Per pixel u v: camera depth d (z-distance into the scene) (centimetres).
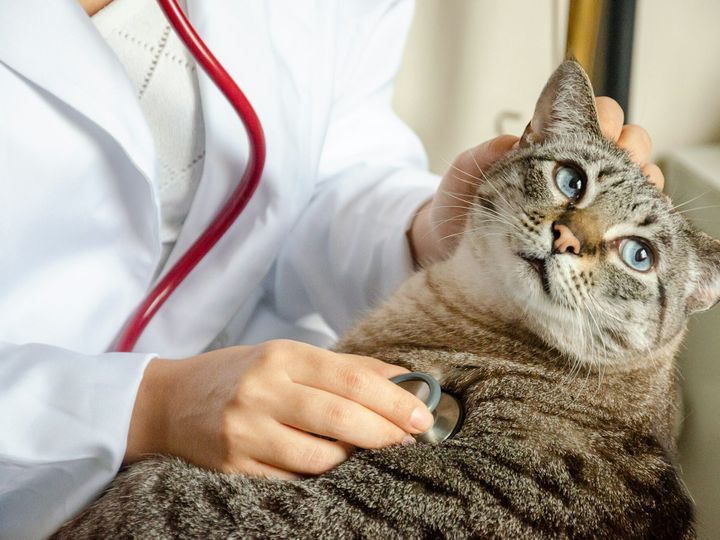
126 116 103
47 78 99
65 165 104
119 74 104
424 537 84
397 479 88
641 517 93
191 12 119
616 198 115
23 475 96
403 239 138
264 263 130
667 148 181
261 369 90
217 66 105
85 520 91
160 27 119
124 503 89
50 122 102
